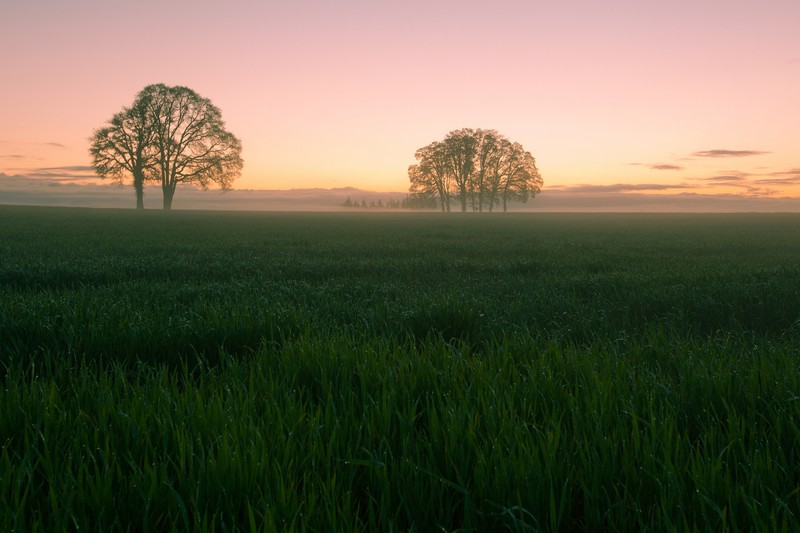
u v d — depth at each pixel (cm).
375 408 335
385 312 729
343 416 336
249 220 5616
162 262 1422
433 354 470
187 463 274
